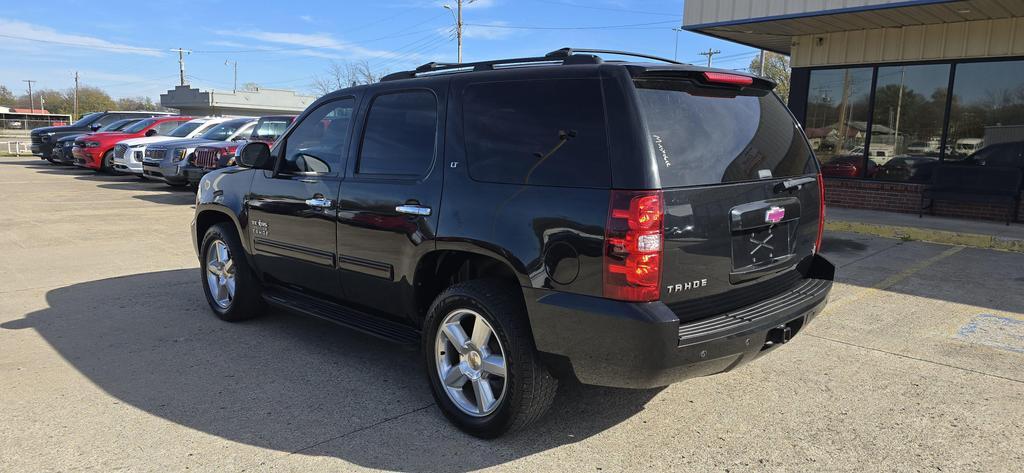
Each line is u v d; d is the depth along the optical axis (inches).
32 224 409.1
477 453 131.6
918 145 447.2
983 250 339.0
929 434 139.0
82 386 162.4
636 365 115.4
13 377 167.8
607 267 115.0
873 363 179.5
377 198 155.4
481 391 136.3
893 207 454.0
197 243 226.2
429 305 154.6
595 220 116.6
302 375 170.9
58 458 127.5
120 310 227.8
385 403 154.5
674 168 119.0
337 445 134.2
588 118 123.0
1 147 1398.9
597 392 160.7
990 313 225.0
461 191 138.3
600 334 116.9
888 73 455.2
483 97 140.8
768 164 140.6
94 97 4350.4
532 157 129.1
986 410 150.4
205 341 196.7
